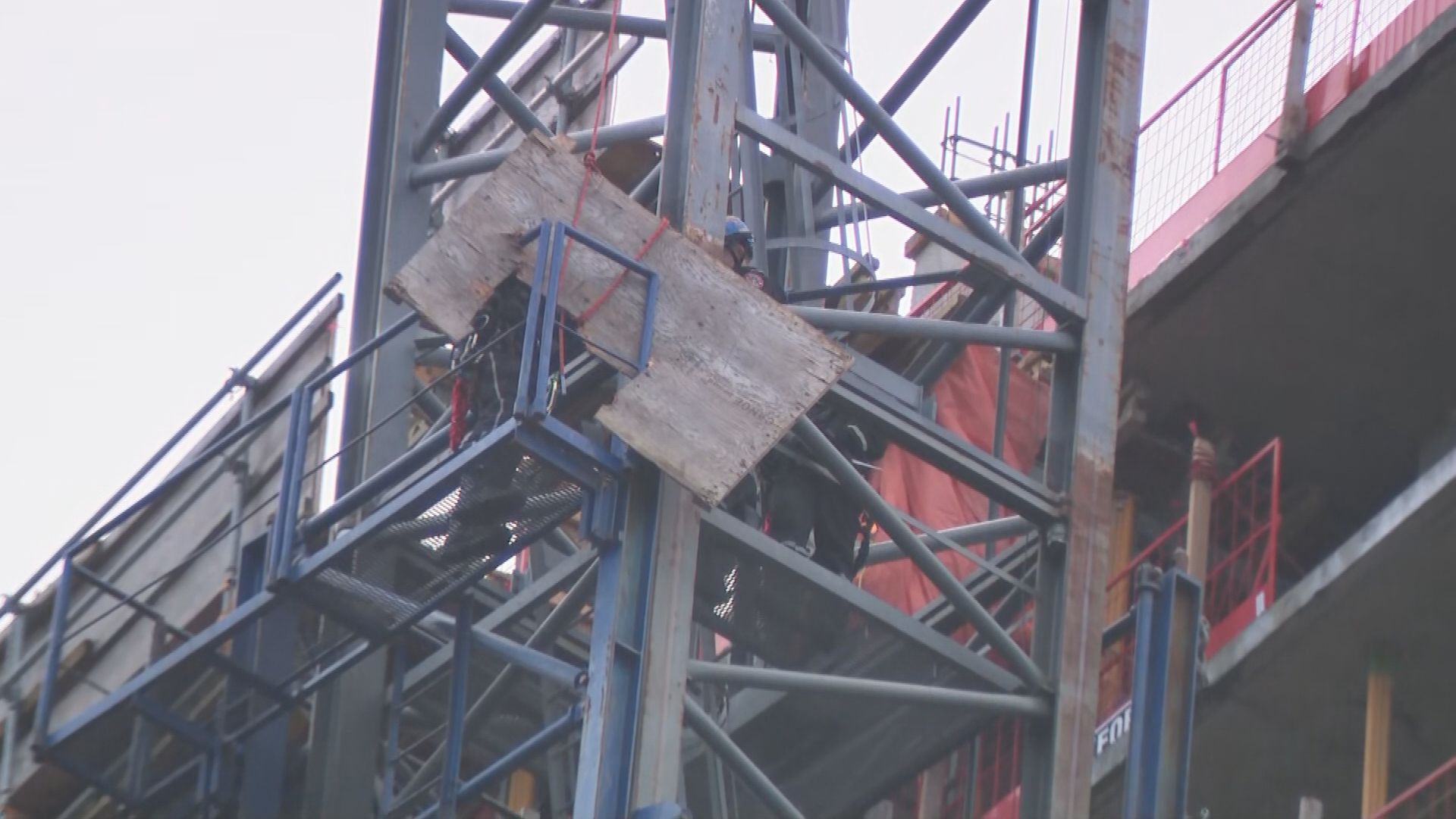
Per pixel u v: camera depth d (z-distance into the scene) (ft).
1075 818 133.69
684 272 127.34
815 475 139.13
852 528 139.85
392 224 156.56
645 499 126.11
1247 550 197.57
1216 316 198.49
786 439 138.41
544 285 125.29
